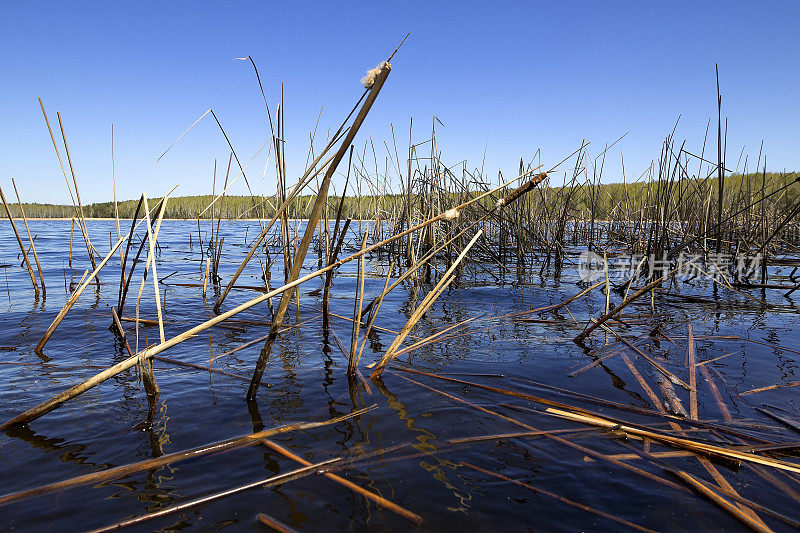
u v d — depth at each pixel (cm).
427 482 150
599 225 1042
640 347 306
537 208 987
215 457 162
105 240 1284
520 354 293
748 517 129
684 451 170
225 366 265
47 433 178
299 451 168
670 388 231
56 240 1252
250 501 138
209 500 137
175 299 476
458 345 314
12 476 148
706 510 136
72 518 128
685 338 327
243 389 229
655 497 142
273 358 281
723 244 702
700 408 209
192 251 1047
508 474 155
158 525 126
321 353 293
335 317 397
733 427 188
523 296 507
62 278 606
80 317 376
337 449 170
